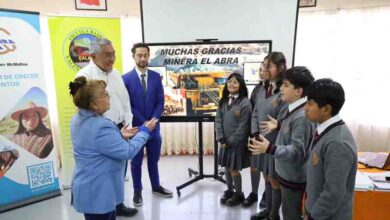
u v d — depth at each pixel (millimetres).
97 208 1595
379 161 2010
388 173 1886
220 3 3209
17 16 2623
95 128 1517
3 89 2639
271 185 2289
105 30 3133
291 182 1756
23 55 2703
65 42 2988
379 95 3656
